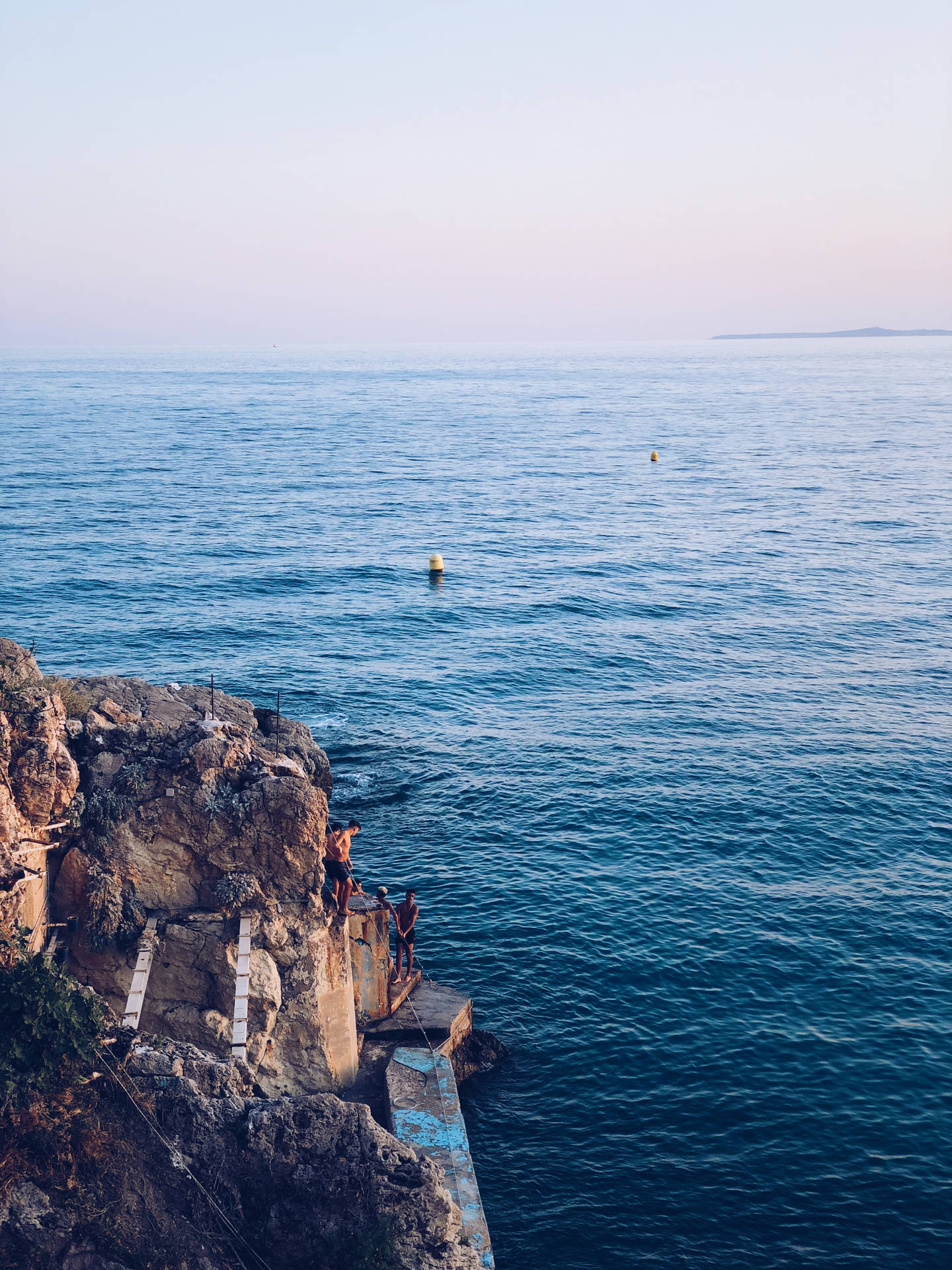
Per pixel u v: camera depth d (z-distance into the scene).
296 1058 17.72
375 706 43.28
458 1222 15.08
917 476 107.50
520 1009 23.94
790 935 26.59
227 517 85.19
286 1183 13.66
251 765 18.41
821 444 138.62
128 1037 14.68
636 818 33.12
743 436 152.00
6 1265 12.12
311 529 81.44
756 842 31.55
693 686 45.84
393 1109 18.42
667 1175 19.14
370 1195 13.66
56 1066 13.51
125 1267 12.48
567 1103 21.02
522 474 114.00
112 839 17.42
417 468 119.06
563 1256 17.44
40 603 57.06
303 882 17.88
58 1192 12.76
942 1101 20.80
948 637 52.41
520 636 53.69
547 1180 19.06
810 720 41.31
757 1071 21.77
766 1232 17.84
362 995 21.19
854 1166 19.20
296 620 55.91
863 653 50.16
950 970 25.16
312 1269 13.44
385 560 70.44
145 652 49.50
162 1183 13.37
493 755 38.28
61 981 14.14
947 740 39.03
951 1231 17.75
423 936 26.75
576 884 29.22
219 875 17.72
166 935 17.25
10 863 15.68
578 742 39.41
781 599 60.22
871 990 24.39
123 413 192.75
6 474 106.19
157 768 17.98
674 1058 22.25
